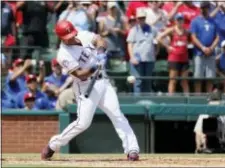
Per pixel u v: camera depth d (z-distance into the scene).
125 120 24.23
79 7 44.31
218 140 36.09
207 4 42.50
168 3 46.00
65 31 23.33
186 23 44.91
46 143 38.62
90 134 37.19
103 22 44.19
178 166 20.92
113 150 37.16
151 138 37.59
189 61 44.09
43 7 45.72
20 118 38.72
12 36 45.06
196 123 37.84
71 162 23.55
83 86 23.88
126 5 48.66
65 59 23.58
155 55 43.78
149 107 37.50
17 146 38.62
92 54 23.80
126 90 42.59
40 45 45.69
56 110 38.62
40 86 42.56
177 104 37.69
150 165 21.41
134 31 42.31
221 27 44.41
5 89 40.78
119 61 44.56
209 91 42.31
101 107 24.23
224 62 43.66
